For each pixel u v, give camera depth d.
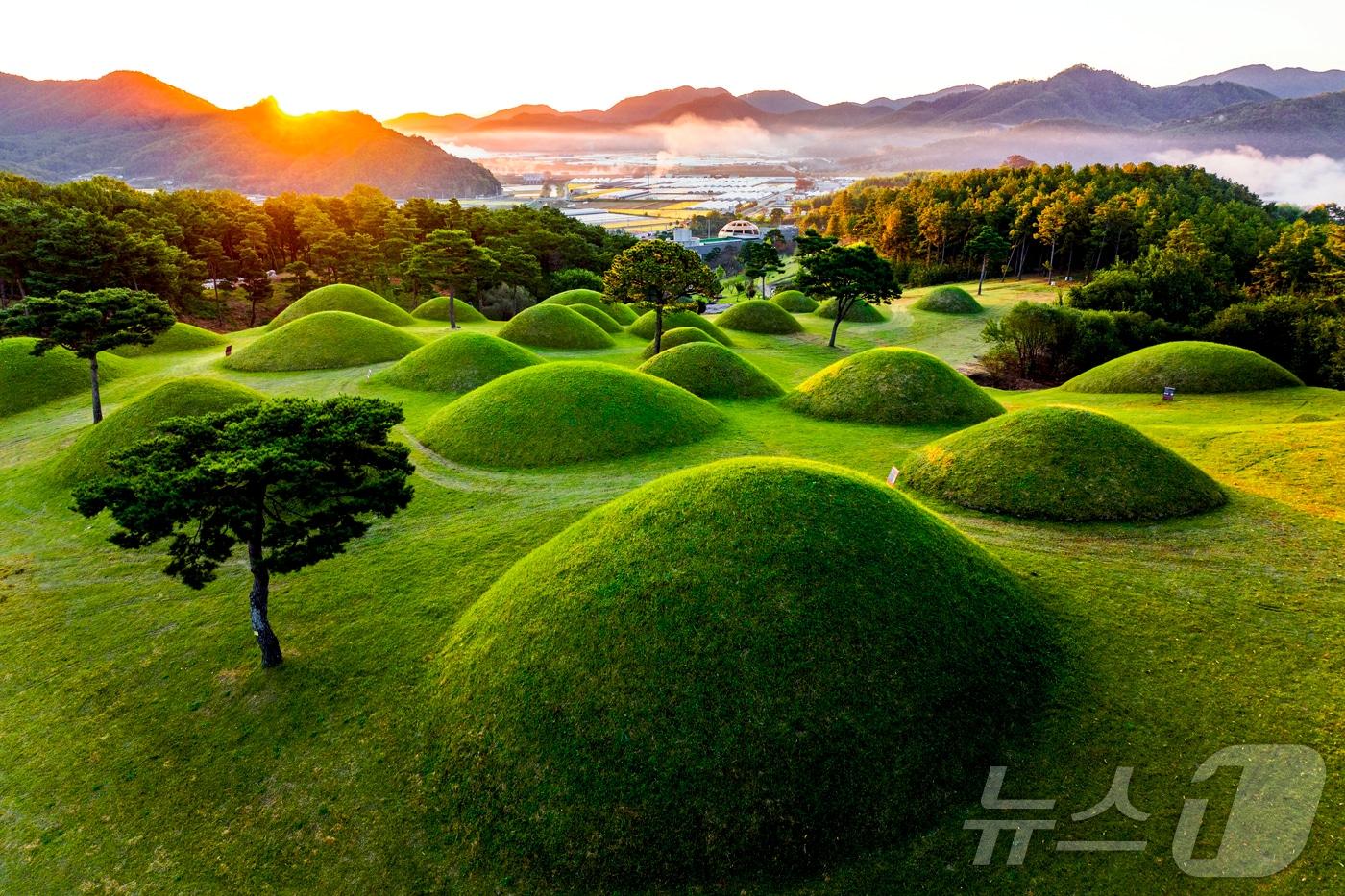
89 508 13.91
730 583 14.06
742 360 43.66
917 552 15.27
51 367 46.28
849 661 12.83
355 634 17.73
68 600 20.66
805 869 10.80
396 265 92.75
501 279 90.38
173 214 82.19
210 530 15.20
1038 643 14.64
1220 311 54.81
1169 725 12.58
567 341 58.28
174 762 14.26
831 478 16.92
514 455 29.88
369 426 16.09
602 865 11.16
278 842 12.33
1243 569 17.55
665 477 18.80
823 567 14.27
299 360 50.00
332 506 16.39
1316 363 46.69
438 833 12.20
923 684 12.79
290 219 99.69
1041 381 52.75
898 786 11.52
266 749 14.34
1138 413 35.44
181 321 73.06
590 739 12.46
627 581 14.79
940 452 25.48
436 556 21.48
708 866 10.98
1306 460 24.06
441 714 14.32
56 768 14.34
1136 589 16.94
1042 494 21.67
